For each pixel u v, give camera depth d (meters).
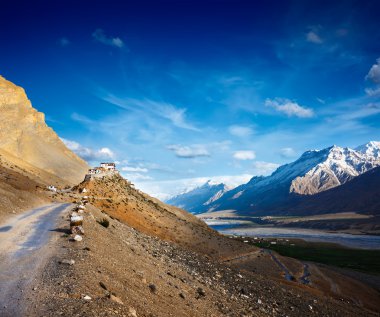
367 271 105.75
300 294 54.41
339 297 64.75
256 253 92.88
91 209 49.31
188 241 75.50
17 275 16.84
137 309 16.25
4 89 173.00
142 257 31.88
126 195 90.56
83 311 13.17
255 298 40.22
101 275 18.61
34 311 12.80
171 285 25.50
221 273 49.25
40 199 56.19
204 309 23.45
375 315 55.22
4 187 49.88
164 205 138.25
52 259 19.83
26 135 161.50
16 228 29.89
